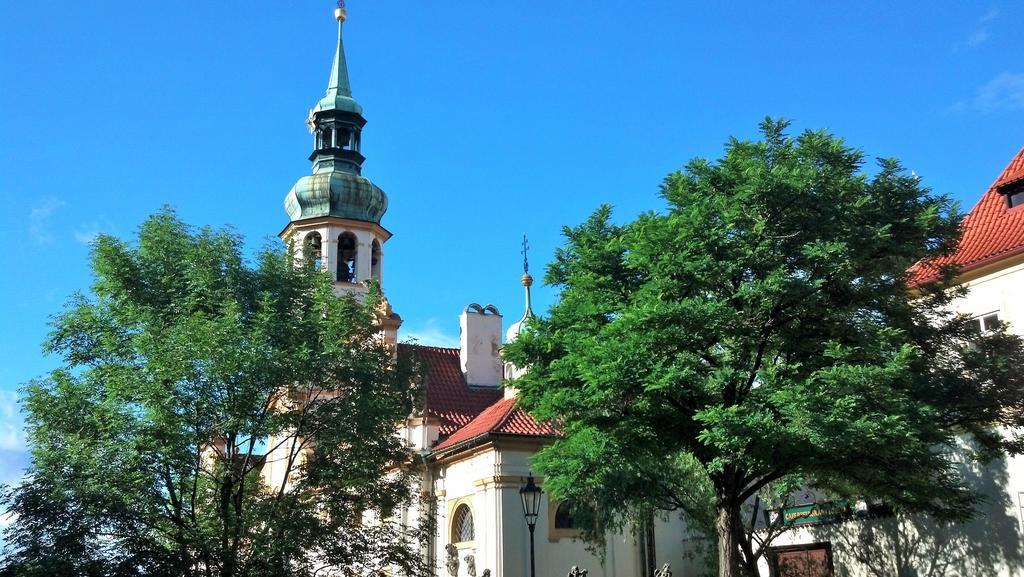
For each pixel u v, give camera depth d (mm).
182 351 23156
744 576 24188
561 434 27766
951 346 21391
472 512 36750
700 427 20641
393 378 26719
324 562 26500
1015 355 20781
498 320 47344
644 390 19734
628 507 29922
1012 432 24359
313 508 25391
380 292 28531
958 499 20453
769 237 20016
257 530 24656
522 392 23750
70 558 21594
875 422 17250
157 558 22344
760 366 20859
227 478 24781
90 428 23312
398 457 26328
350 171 49250
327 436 25359
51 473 22297
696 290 20203
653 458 23375
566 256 24266
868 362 19312
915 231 20016
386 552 26156
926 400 20000
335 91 50281
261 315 24828
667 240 20156
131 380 23219
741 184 20734
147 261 26375
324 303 27000
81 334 24984
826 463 19250
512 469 35344
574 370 21344
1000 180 28734
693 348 19922
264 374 23859
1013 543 24531
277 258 28016
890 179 20594
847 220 19609
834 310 20109
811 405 17781
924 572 27078
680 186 21344
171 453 22688
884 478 19578
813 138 20812
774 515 33188
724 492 21328
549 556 34906
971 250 27016
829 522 30672
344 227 47562
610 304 22047
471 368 46094
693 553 35906
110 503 21688
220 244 27078
